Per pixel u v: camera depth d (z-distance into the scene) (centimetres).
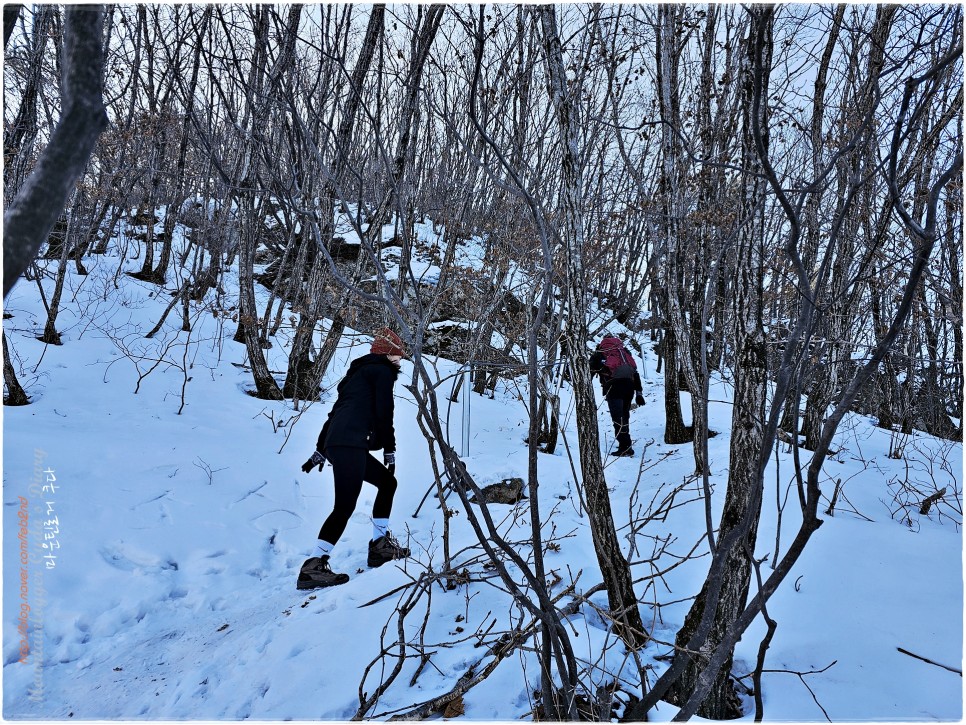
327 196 627
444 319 775
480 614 298
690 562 345
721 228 318
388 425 388
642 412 880
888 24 297
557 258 285
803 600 305
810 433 628
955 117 294
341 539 443
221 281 889
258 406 689
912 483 536
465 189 695
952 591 319
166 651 324
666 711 234
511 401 897
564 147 280
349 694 254
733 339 233
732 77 358
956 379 616
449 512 282
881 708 232
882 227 304
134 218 1145
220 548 425
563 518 416
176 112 660
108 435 546
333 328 687
